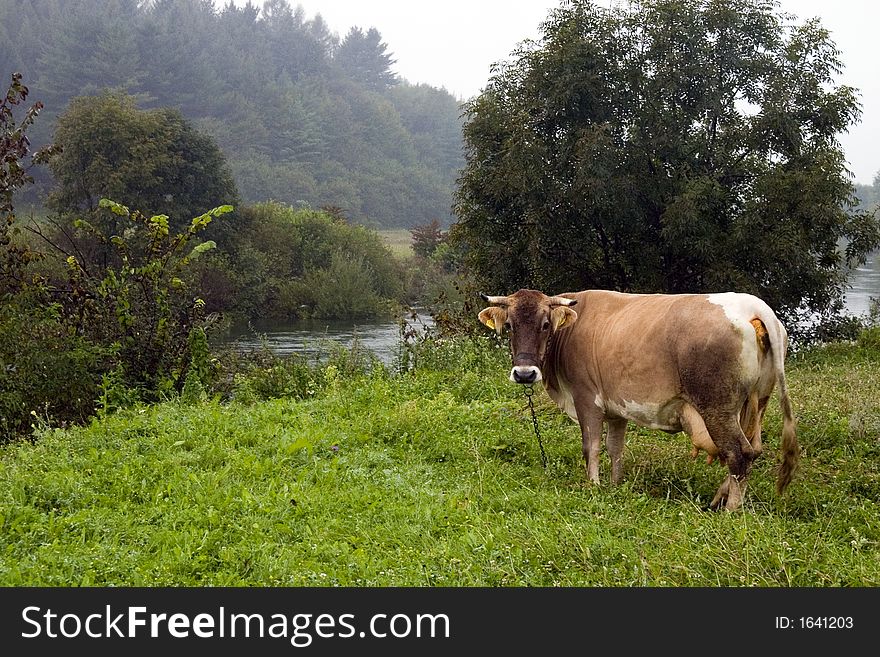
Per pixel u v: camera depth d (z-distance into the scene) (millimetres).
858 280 52031
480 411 10398
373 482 7594
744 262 20078
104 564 5570
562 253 21578
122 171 43375
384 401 10945
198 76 139500
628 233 21297
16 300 13266
